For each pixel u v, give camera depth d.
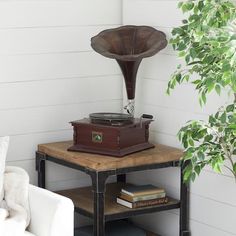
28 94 4.18
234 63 2.85
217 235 3.90
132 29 4.14
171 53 4.08
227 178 3.79
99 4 4.37
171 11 4.05
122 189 3.99
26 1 4.11
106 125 3.87
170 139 4.16
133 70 4.02
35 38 4.17
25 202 3.42
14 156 4.18
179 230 4.10
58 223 3.25
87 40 4.35
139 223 4.53
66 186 4.39
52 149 4.04
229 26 3.07
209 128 3.13
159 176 4.30
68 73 4.30
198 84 3.17
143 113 4.37
